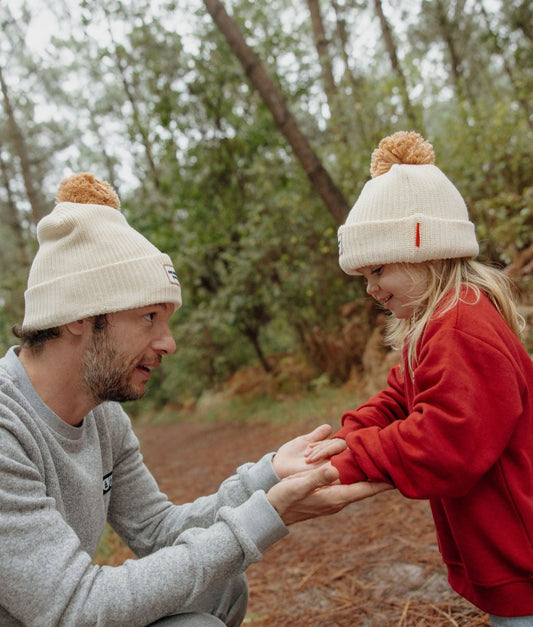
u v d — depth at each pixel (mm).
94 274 1338
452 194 1575
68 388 1399
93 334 1358
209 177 9281
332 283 7805
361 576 2490
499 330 1396
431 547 2615
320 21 9219
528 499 1335
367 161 6672
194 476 5969
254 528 1271
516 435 1371
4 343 8672
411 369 1539
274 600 2479
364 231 1552
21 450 1251
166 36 9211
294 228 7930
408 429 1353
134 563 1229
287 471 1563
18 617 1155
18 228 14383
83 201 1483
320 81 9578
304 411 7387
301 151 6281
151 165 10195
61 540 1187
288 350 11227
